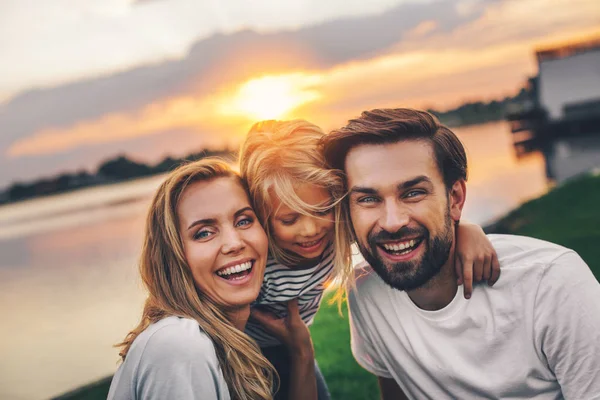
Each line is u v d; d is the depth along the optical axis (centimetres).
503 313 220
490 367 224
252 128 258
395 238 221
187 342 203
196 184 228
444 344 229
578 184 1077
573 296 211
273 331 271
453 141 226
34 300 1263
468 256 225
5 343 962
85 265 1581
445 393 234
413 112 226
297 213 241
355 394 370
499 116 4256
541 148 2788
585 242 723
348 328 493
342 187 239
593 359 208
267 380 241
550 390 224
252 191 242
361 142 226
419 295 233
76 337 927
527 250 226
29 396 690
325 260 263
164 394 197
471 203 1388
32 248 2055
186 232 224
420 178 219
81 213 2888
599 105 3494
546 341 216
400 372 247
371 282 247
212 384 203
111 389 209
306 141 244
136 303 1077
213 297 227
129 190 3472
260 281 234
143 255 231
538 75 3778
